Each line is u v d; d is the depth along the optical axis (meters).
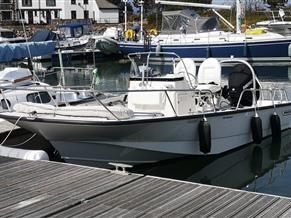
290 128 10.88
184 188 5.31
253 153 9.55
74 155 7.98
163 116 7.95
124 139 7.75
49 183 5.58
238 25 27.30
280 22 29.22
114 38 32.12
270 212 4.55
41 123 7.50
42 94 10.01
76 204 4.88
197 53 27.34
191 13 28.61
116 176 5.80
